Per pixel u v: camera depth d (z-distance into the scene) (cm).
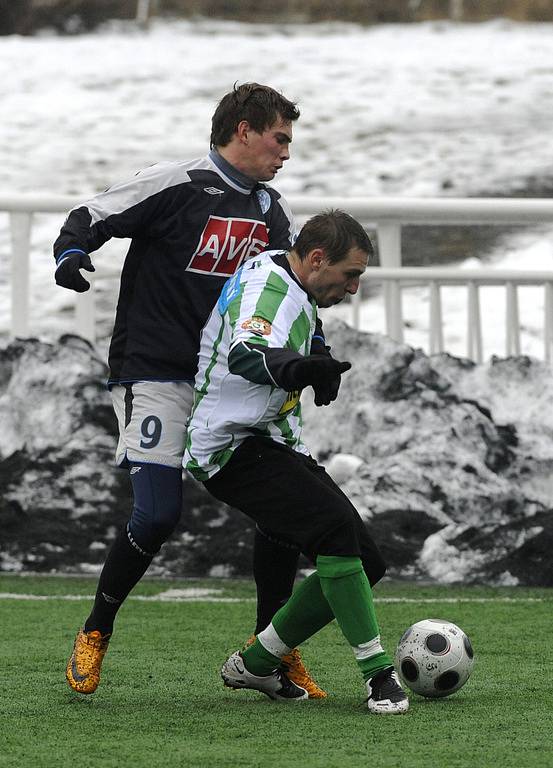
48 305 5334
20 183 7038
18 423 2922
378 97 8688
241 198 1684
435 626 1652
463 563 2773
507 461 2839
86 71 9631
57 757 1366
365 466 2858
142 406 1655
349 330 2908
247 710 1598
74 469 2894
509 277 3062
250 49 10619
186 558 2834
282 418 1606
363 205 3028
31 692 1708
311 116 8206
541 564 2753
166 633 2188
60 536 2878
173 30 11775
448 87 8944
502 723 1510
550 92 8719
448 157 7200
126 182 1650
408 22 12431
